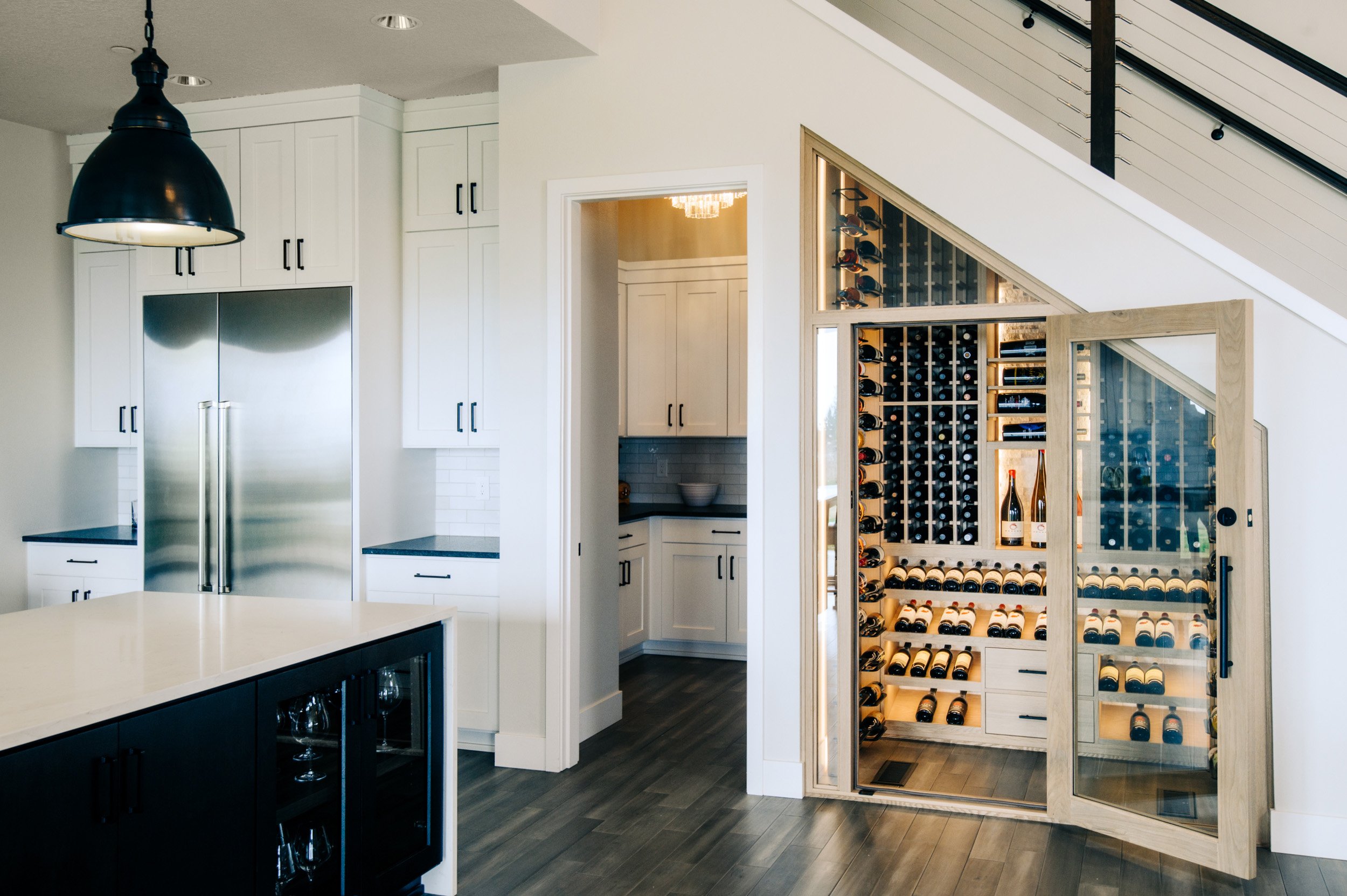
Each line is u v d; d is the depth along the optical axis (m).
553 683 4.22
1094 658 3.61
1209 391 3.37
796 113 3.88
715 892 3.08
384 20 3.74
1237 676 3.14
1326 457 3.37
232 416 4.73
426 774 3.03
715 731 4.82
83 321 5.35
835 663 3.95
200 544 4.76
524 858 3.33
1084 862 3.32
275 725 2.45
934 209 3.75
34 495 5.25
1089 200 3.59
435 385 4.78
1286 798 3.45
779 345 3.91
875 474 4.71
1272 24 4.62
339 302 4.55
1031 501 4.66
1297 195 4.57
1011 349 4.49
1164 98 4.72
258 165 4.68
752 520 3.93
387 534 4.76
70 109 4.80
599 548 4.78
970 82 5.00
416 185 4.79
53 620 2.89
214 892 2.27
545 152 4.20
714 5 3.97
